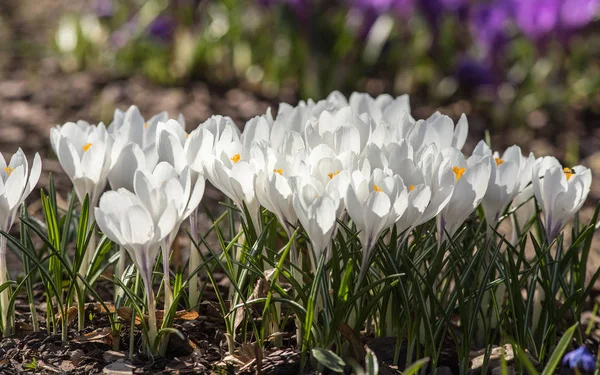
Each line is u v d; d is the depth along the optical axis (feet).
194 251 4.85
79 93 8.32
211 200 5.89
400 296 4.71
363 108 5.02
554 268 4.79
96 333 4.79
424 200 4.54
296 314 4.66
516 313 4.74
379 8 8.34
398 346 4.72
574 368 4.77
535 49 8.13
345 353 4.70
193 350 4.76
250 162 4.64
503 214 4.82
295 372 4.68
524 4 7.82
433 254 4.87
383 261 4.66
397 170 4.67
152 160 4.76
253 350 4.72
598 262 5.49
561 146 7.62
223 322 4.86
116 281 4.75
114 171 4.74
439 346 4.68
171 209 4.51
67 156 4.74
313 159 4.67
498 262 4.81
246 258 4.72
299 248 4.97
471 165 4.67
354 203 4.52
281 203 4.59
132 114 4.89
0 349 4.76
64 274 5.02
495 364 4.75
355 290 4.64
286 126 4.91
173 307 4.68
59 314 4.88
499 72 8.11
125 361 4.72
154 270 4.87
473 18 8.32
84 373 4.68
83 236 4.74
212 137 4.69
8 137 6.93
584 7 7.93
